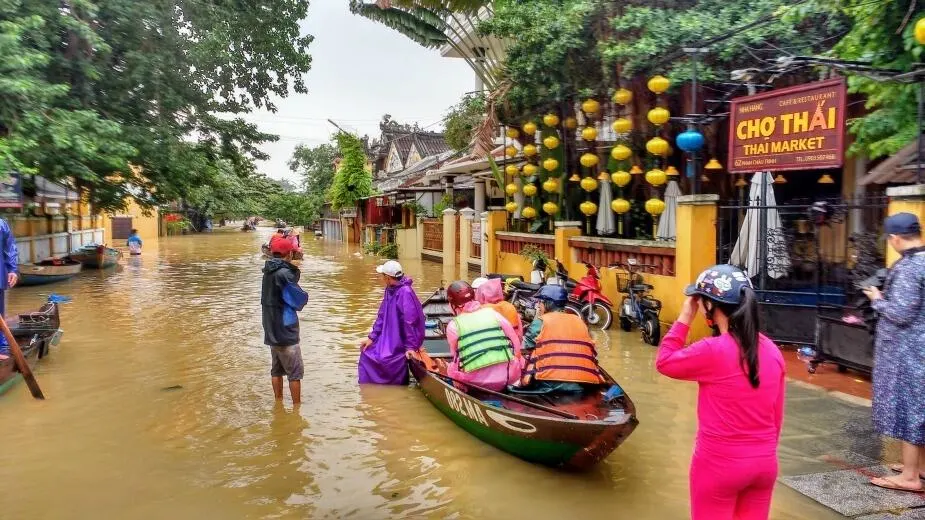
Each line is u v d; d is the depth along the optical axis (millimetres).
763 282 8539
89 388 7199
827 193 11148
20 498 4527
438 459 5195
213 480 4828
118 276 19406
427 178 24609
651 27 9656
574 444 4586
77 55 14852
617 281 10156
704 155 10602
